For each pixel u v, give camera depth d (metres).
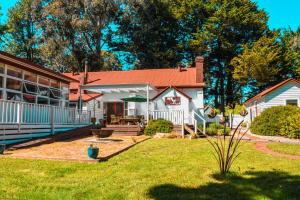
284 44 44.62
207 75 50.25
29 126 14.66
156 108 25.59
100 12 44.75
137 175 7.25
